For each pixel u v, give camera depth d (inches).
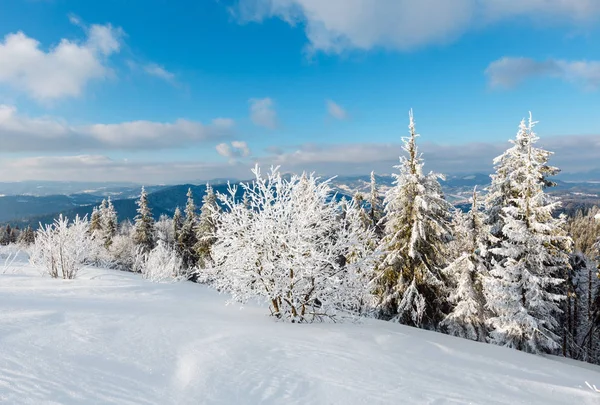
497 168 764.0
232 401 162.6
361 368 218.8
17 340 210.5
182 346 230.7
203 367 196.5
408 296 652.1
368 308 671.1
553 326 660.1
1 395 144.9
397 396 181.2
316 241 423.8
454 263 697.6
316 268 386.9
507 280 639.8
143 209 1883.6
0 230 3410.4
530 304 618.2
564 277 830.5
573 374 282.5
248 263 399.5
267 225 401.4
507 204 733.9
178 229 1987.0
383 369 222.1
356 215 442.9
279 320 385.7
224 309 439.2
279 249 400.5
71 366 181.3
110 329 253.1
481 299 700.7
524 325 623.5
